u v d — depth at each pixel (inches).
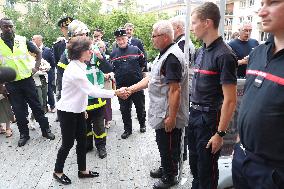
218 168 110.8
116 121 241.9
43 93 245.1
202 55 98.7
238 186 70.8
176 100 114.5
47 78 257.3
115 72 199.3
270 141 58.8
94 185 137.1
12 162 162.7
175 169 131.7
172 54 112.0
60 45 220.4
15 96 183.6
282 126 57.1
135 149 180.7
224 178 116.4
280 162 58.9
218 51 91.7
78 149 140.6
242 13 1197.1
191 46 136.8
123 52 197.3
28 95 188.9
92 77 157.8
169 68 112.1
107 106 214.2
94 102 161.0
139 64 201.2
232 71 89.5
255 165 63.2
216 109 96.2
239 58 168.7
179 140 130.6
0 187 135.3
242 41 170.6
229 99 90.1
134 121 240.1
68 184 138.0
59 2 1285.7
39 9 1273.4
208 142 98.2
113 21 1135.6
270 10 57.1
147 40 1042.7
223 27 127.0
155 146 185.6
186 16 121.0
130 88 140.7
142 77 204.1
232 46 170.7
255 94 61.4
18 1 1284.4
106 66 162.4
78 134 137.9
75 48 124.3
